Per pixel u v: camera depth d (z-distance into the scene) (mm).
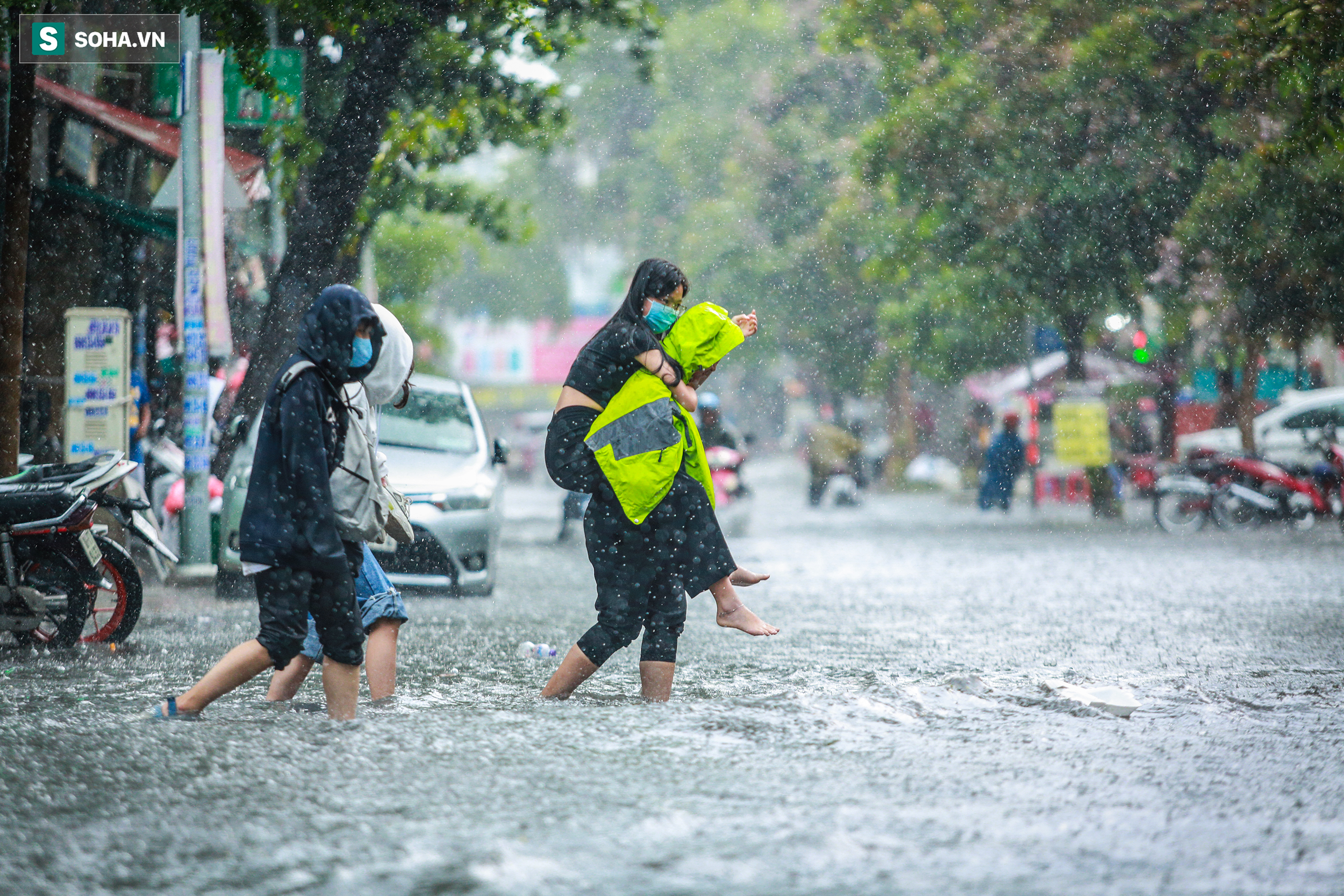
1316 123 37281
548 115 49594
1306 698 17516
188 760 13375
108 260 47500
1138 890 9703
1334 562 41219
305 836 10883
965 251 64750
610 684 18875
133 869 10109
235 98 39344
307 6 33125
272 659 15219
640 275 17078
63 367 44250
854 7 65312
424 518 32094
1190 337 81125
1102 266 63031
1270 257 59625
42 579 23328
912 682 18922
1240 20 53969
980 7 62000
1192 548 48312
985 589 34250
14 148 30422
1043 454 88688
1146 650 22750
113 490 25062
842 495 88375
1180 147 58594
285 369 14961
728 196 127000
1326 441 62062
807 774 12984
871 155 64375
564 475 17000
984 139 61594
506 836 10875
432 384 37656
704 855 10398
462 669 20656
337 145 39906
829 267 109875
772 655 22328
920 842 10812
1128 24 57062
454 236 101188
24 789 12367
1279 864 10297
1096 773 13148
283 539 14867
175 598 32188
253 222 50812
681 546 17031
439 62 43562
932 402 150250
